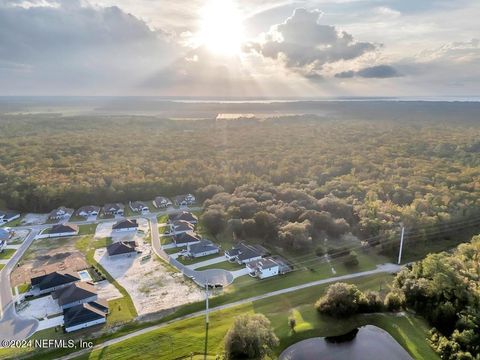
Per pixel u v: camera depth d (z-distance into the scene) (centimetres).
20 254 8431
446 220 9556
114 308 6319
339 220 9419
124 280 7288
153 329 5784
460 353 5091
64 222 10450
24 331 5722
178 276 7481
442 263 6494
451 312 5841
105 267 7806
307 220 9238
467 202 10512
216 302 6569
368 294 6475
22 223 10388
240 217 9881
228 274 7594
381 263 8281
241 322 5241
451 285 6131
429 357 5303
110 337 5581
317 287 7162
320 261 8231
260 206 10238
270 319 6069
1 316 6116
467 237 9606
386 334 5866
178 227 9638
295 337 5688
